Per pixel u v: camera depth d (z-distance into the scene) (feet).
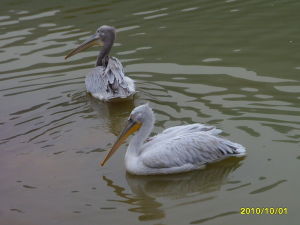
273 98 39.11
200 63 46.52
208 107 38.68
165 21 55.98
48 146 35.55
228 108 38.22
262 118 36.32
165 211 28.09
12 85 44.78
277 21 54.44
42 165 33.30
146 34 53.06
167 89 42.42
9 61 48.88
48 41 52.54
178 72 45.16
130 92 41.27
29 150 35.14
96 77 43.39
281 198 28.32
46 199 29.78
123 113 40.11
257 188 29.43
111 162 33.37
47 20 58.13
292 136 33.83
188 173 32.07
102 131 37.45
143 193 30.01
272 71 43.93
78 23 56.80
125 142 35.63
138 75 45.27
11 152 34.99
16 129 37.86
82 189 30.58
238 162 32.07
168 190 30.27
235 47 49.19
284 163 31.30
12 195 30.37
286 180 29.76
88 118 39.47
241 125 35.68
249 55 47.42
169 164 31.81
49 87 44.55
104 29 46.65
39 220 27.91
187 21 55.77
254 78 42.86
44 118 39.47
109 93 41.81
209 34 52.29
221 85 42.06
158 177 31.81
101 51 47.16
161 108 39.34
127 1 63.41
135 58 48.34
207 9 59.00
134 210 28.35
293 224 26.32
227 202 28.45
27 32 55.06
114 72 42.65
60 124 38.58
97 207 28.81
